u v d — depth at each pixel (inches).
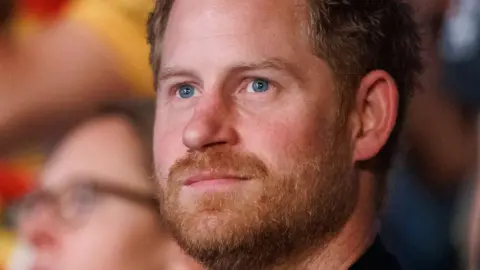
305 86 125.7
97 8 176.1
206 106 124.3
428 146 196.1
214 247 122.8
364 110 131.6
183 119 128.6
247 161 123.1
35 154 172.1
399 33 142.0
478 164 195.8
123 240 163.9
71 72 173.3
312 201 125.6
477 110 197.0
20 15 178.2
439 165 195.8
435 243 193.9
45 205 169.3
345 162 129.3
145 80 173.0
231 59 124.4
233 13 125.8
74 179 167.2
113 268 163.2
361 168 132.6
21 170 171.9
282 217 123.6
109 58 173.5
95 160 167.9
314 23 126.6
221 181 123.2
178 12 131.8
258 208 122.5
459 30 195.6
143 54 174.6
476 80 194.5
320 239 128.4
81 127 171.3
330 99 127.3
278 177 123.3
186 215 124.6
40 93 173.0
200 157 123.8
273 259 125.8
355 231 131.6
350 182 130.2
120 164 166.6
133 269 163.2
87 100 172.1
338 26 128.8
